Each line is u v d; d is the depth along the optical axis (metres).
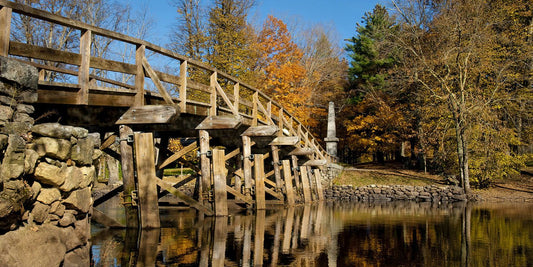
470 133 21.20
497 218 12.27
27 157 4.41
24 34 17.92
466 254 6.93
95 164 6.34
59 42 19.33
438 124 22.62
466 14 20.78
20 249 4.06
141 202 7.62
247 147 12.07
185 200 9.46
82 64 5.96
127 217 7.80
